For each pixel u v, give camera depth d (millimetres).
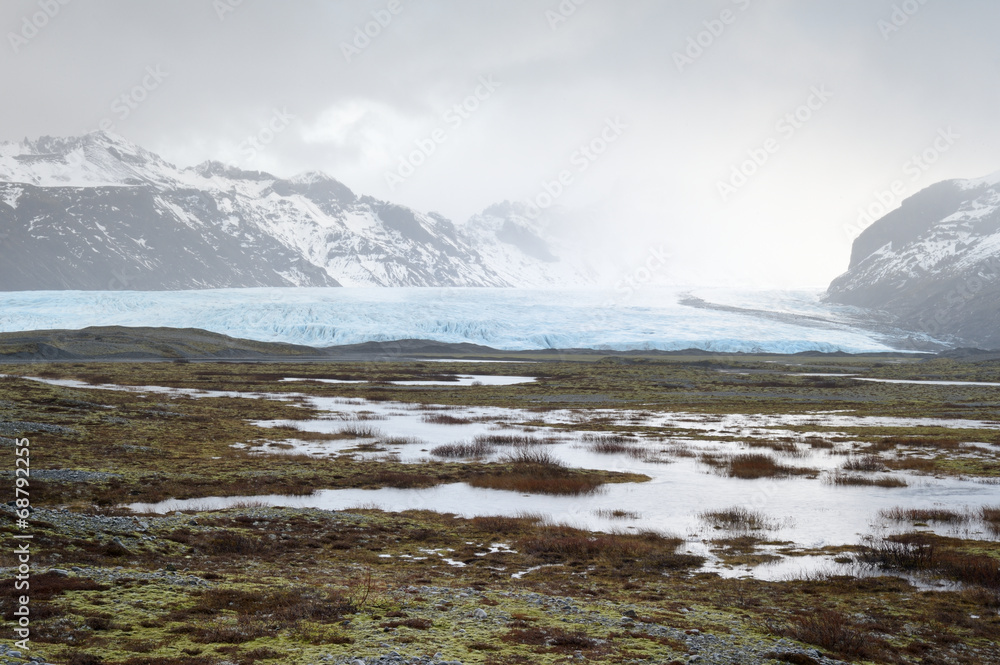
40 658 11453
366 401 89812
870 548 25656
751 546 26484
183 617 14688
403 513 32281
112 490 33562
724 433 63094
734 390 113562
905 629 17062
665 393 106438
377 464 44844
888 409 85375
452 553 25188
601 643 14633
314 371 141250
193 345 187250
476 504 34750
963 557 23797
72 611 14391
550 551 25375
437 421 70375
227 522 27297
